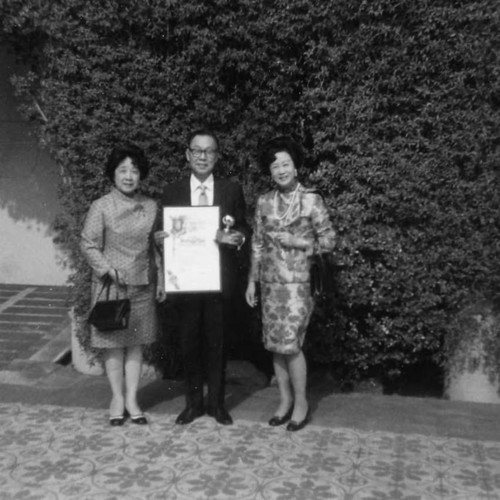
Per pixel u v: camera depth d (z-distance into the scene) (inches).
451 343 187.2
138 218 160.2
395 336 188.1
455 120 173.6
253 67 180.1
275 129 185.9
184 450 148.6
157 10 175.8
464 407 180.4
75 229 194.9
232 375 201.0
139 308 162.7
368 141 179.2
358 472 138.4
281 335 156.6
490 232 177.2
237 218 164.7
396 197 177.2
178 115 186.5
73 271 259.6
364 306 188.9
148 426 163.0
